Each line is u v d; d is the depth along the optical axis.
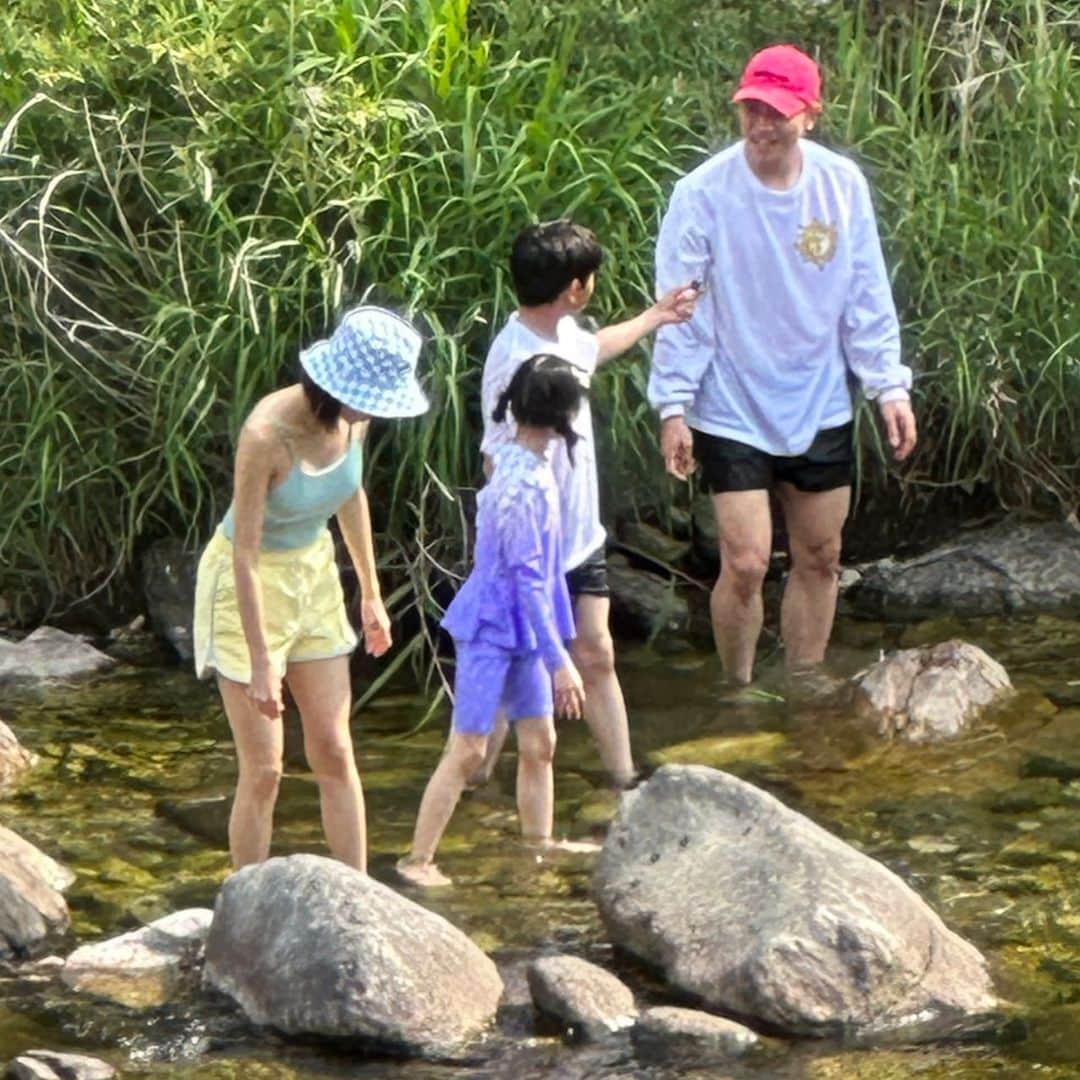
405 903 7.12
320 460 7.22
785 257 8.69
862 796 8.19
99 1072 6.77
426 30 9.75
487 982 7.08
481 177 9.27
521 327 7.96
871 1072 6.79
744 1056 6.86
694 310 8.70
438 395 9.04
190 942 7.35
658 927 7.22
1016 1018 6.98
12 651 9.27
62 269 9.38
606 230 9.39
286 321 9.22
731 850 7.32
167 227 9.51
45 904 7.49
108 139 9.48
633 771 8.34
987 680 8.80
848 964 7.01
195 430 9.30
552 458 7.95
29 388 9.44
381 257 9.22
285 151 9.30
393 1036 6.89
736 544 8.89
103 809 8.18
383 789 8.29
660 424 9.36
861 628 9.59
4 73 9.62
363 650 9.32
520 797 7.92
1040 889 7.60
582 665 8.23
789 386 8.80
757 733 8.66
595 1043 6.91
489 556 7.72
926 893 7.59
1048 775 8.29
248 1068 6.85
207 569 7.41
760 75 8.57
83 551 9.62
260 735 7.44
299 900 7.07
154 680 9.20
